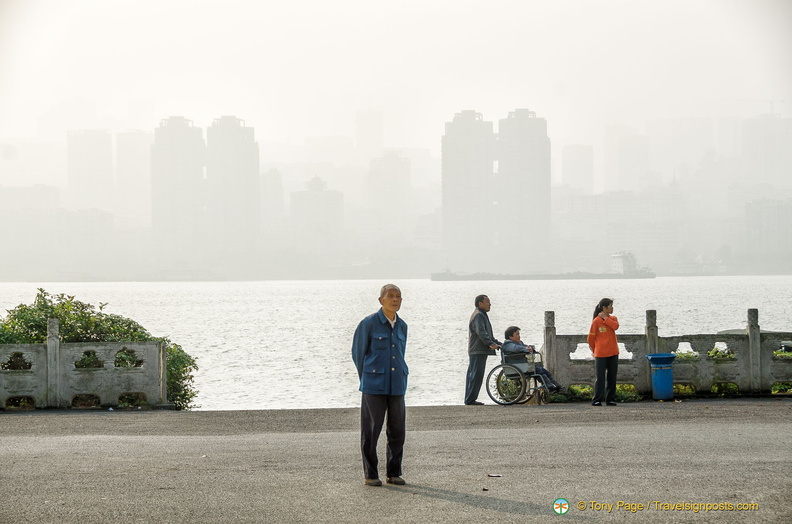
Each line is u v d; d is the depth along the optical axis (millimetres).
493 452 11617
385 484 9547
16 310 19797
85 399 18312
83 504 8633
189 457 11492
